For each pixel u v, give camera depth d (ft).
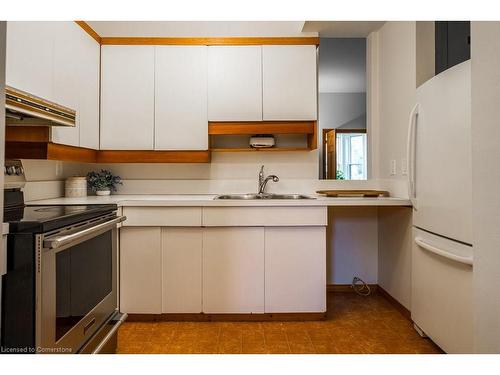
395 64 8.71
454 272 5.60
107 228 5.99
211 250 7.88
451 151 5.64
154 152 9.36
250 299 7.89
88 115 8.55
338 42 10.80
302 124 9.34
